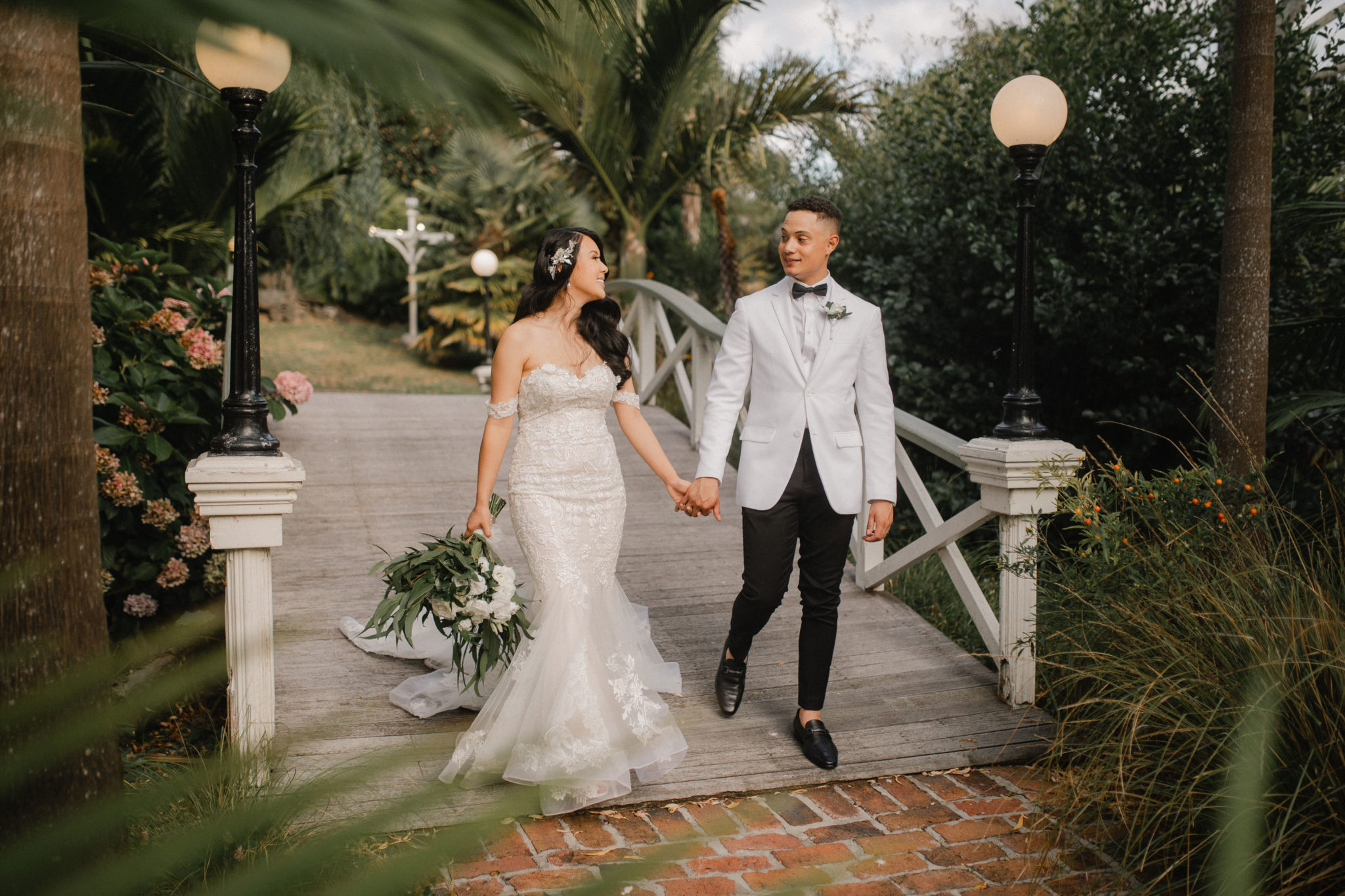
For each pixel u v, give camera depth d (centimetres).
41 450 163
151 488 425
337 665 366
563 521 294
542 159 820
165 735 326
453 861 47
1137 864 262
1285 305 578
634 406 316
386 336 1878
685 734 335
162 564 418
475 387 1435
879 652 410
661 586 473
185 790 54
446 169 1578
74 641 165
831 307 313
